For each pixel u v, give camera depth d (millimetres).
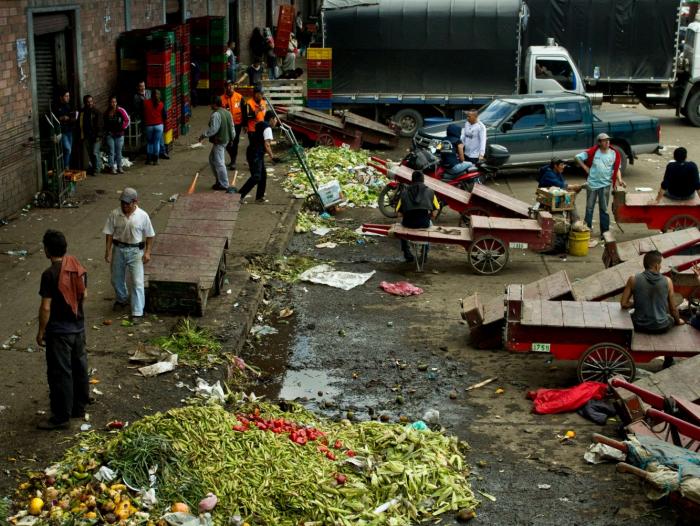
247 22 40250
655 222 16125
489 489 8117
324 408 9852
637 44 28266
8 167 15852
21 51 16312
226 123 17922
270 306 12930
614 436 9172
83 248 14320
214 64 30141
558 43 28594
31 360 10039
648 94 29281
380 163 20203
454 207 16312
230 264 14078
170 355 10242
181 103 24562
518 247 14484
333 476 7863
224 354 10570
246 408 9273
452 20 25109
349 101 25969
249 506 7305
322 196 17812
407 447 8484
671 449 7977
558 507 7793
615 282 11656
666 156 24266
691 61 28359
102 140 20000
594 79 28641
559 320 10156
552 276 11789
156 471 7469
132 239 11227
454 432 9312
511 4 24953
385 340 11836
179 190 18422
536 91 25469
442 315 12750
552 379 10695
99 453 7789
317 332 12062
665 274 11883
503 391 10336
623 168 21750
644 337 10133
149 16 25484
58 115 18062
